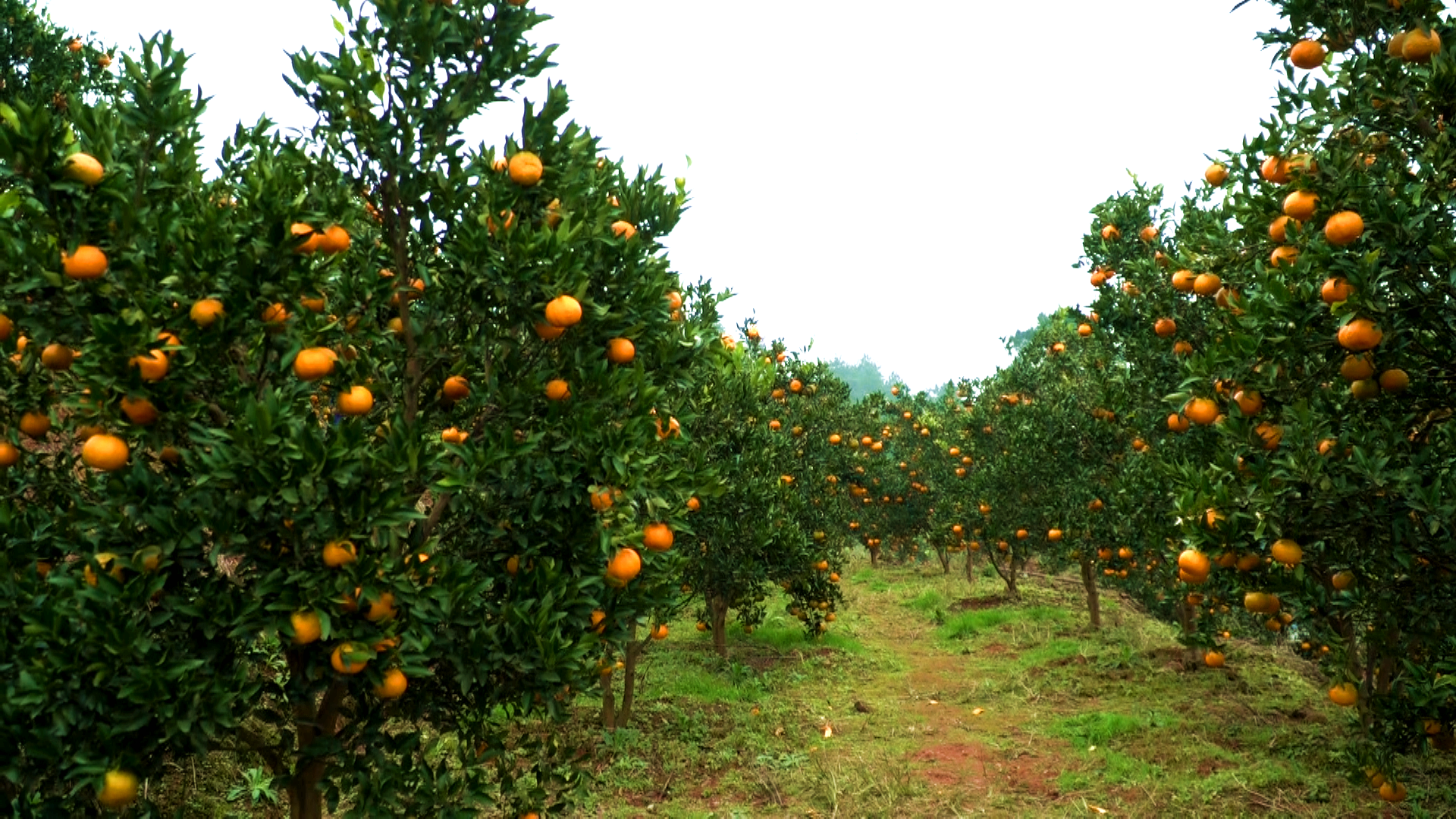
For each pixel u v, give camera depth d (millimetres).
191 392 3303
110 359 2939
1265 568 4930
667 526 4125
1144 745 8148
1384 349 4215
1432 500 4027
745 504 10250
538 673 3635
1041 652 12508
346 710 4113
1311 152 4508
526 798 4914
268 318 3318
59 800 2973
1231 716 8867
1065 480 13188
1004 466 15500
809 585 13031
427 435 4094
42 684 2760
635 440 3768
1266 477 4332
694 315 8000
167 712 2904
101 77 11016
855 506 23219
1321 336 4320
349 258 3930
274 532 3242
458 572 3576
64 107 10086
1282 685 10172
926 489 23203
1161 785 7020
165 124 3297
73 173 2965
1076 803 6816
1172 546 7605
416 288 3865
